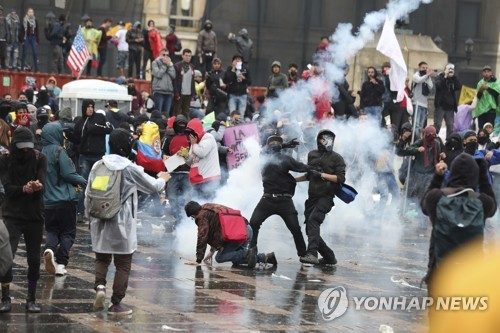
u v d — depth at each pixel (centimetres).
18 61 4200
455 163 1249
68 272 1775
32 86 3844
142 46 4288
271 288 1711
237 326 1379
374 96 3616
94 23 5150
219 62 3666
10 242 1434
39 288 1608
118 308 1434
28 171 1439
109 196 1416
